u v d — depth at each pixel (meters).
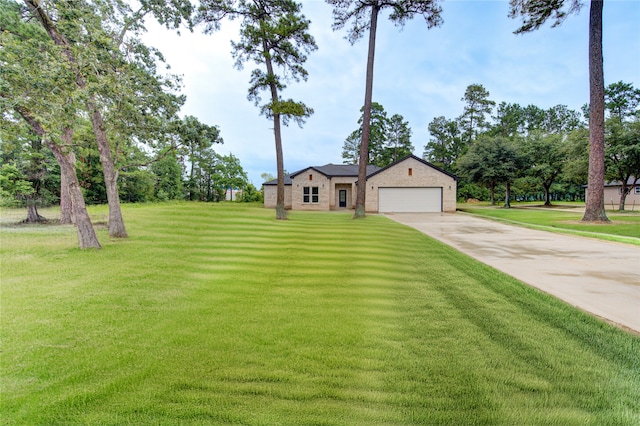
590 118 13.77
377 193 22.58
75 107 7.54
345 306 4.16
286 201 26.45
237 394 2.33
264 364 2.74
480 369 2.66
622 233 10.76
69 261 6.76
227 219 14.38
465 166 29.00
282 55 15.02
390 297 4.50
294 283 5.21
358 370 2.65
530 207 28.64
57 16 8.02
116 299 4.43
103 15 9.23
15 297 4.50
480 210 23.94
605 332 3.34
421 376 2.56
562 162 27.47
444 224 14.14
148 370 2.64
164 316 3.82
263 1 14.30
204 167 40.47
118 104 8.51
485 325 3.54
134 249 7.99
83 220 8.12
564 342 3.13
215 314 3.89
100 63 7.50
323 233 10.57
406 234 10.66
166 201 34.25
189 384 2.45
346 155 47.06
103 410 2.16
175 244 8.59
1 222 14.95
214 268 6.17
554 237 10.20
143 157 22.86
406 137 45.88
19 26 9.45
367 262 6.62
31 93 6.80
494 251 7.86
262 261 6.71
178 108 10.56
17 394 2.32
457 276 5.58
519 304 4.18
